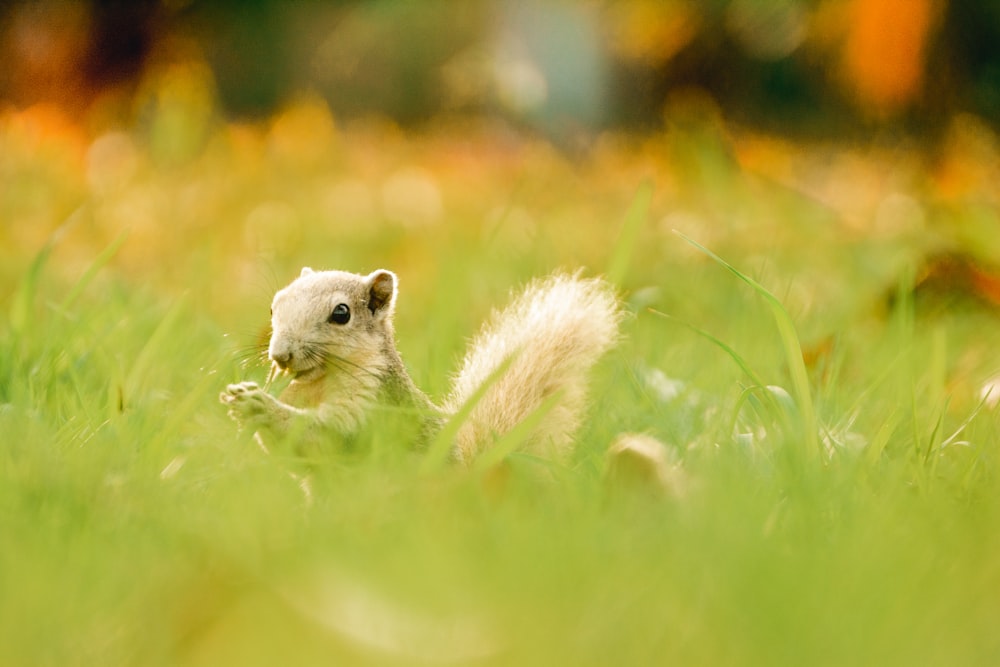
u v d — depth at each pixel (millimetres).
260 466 2385
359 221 3939
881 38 4613
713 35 6043
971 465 2408
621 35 6273
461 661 2254
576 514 2332
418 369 2633
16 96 6594
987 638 2254
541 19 6594
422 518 2320
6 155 4293
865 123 6117
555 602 2264
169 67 6621
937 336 2549
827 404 2523
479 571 2281
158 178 4438
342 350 2461
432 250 3346
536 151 5980
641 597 2266
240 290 2918
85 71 6656
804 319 2758
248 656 2258
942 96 4617
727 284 2895
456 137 6340
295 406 2469
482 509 2328
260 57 7809
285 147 5312
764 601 2260
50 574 2281
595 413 2527
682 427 2508
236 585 2279
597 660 2244
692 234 3354
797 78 7035
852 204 4090
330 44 7395
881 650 2246
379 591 2273
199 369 2557
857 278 2924
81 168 4617
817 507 2348
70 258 3266
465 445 2480
